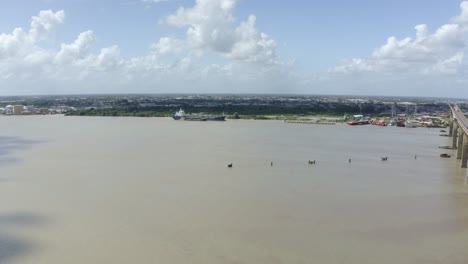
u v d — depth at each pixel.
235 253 58.00
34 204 78.94
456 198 86.44
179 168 115.44
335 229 67.31
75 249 59.03
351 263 55.44
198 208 77.12
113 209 76.31
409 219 72.62
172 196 85.25
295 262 55.50
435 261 56.25
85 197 84.00
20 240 62.25
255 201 82.12
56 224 68.50
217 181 99.38
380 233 65.81
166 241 61.88
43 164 119.88
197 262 55.28
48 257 56.66
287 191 90.44
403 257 57.38
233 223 69.31
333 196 86.75
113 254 57.50
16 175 104.25
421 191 92.19
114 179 100.38
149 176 104.25
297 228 67.44
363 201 83.38
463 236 65.00
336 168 119.19
